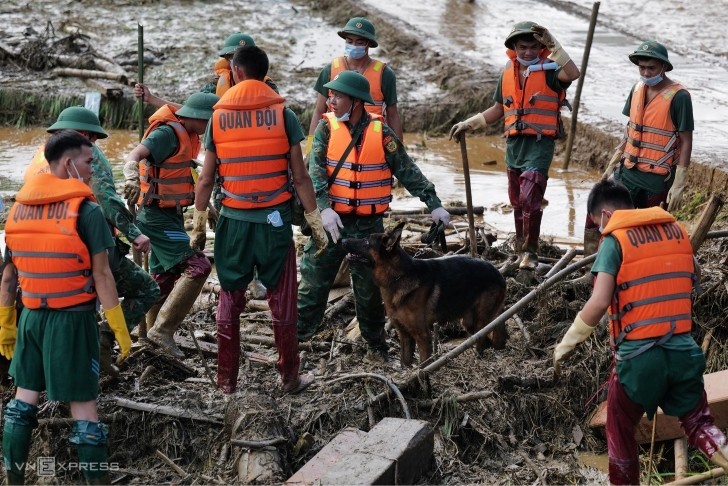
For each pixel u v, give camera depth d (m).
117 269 5.75
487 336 7.01
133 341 6.92
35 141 13.77
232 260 5.75
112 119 14.56
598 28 19.88
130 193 6.19
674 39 18.98
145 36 18.09
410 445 5.38
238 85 5.59
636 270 4.91
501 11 21.62
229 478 5.50
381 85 8.16
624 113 7.84
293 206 5.85
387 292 6.25
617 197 5.16
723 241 8.19
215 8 20.69
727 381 6.05
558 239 9.88
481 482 5.75
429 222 9.84
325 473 5.18
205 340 7.15
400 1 22.28
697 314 7.11
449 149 13.79
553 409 6.48
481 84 15.15
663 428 5.99
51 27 17.86
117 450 5.85
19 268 4.97
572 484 5.86
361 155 6.39
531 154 8.12
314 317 6.96
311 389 6.24
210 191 5.76
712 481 5.41
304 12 21.02
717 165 10.68
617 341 5.04
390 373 6.56
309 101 14.77
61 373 4.98
